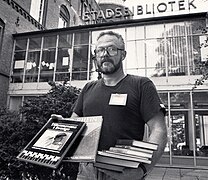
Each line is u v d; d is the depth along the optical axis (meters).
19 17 13.27
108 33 1.56
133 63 10.68
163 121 1.38
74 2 20.94
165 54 10.41
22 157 1.05
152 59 10.54
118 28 11.36
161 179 6.39
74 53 11.91
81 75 11.52
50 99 5.41
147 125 1.40
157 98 1.44
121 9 13.71
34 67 12.47
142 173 1.02
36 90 11.95
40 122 5.01
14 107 12.14
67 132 1.13
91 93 1.62
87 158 0.96
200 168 8.44
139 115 1.44
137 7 13.38
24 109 5.36
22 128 5.16
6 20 12.30
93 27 11.75
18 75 12.56
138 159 0.98
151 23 10.91
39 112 5.25
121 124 1.39
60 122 1.23
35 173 4.67
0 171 4.82
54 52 12.27
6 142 5.04
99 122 1.16
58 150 1.03
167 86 9.88
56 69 11.98
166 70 10.20
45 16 16.02
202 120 9.24
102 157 1.01
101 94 1.54
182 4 12.49
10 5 12.58
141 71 10.50
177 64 10.16
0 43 11.95
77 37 12.05
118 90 1.50
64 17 19.06
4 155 4.84
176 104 9.64
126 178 1.01
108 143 1.36
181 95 9.69
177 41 10.42
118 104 1.43
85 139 1.09
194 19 10.36
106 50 1.49
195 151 8.95
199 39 10.12
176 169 8.30
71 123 1.20
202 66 4.27
